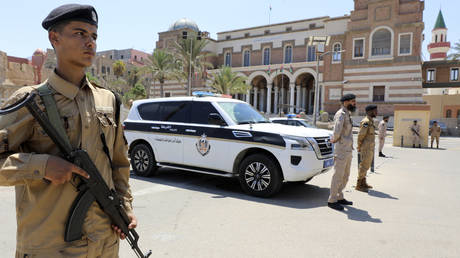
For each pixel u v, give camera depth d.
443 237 4.00
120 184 1.78
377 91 37.22
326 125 27.97
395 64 35.81
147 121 7.26
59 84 1.42
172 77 37.75
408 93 35.19
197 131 6.43
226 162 6.04
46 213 1.38
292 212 4.87
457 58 35.31
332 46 40.31
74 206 1.40
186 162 6.56
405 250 3.59
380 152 12.81
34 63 44.31
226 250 3.48
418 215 4.89
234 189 6.30
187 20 54.09
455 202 5.70
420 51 34.75
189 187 6.36
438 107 42.19
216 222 4.35
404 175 8.38
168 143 6.81
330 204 5.18
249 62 47.75
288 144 5.44
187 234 3.91
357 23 38.06
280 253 3.44
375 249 3.60
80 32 1.44
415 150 15.71
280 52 45.09
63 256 1.38
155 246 3.55
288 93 49.69
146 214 4.62
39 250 1.36
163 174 7.63
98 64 59.28
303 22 43.81
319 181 7.33
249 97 48.38
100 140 1.56
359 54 38.03
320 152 5.66
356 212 4.97
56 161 1.24
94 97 1.58
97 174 1.46
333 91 40.00
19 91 1.37
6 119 1.29
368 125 6.30
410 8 35.28
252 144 5.74
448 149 16.50
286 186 6.70
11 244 3.53
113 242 1.62
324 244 3.70
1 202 5.04
